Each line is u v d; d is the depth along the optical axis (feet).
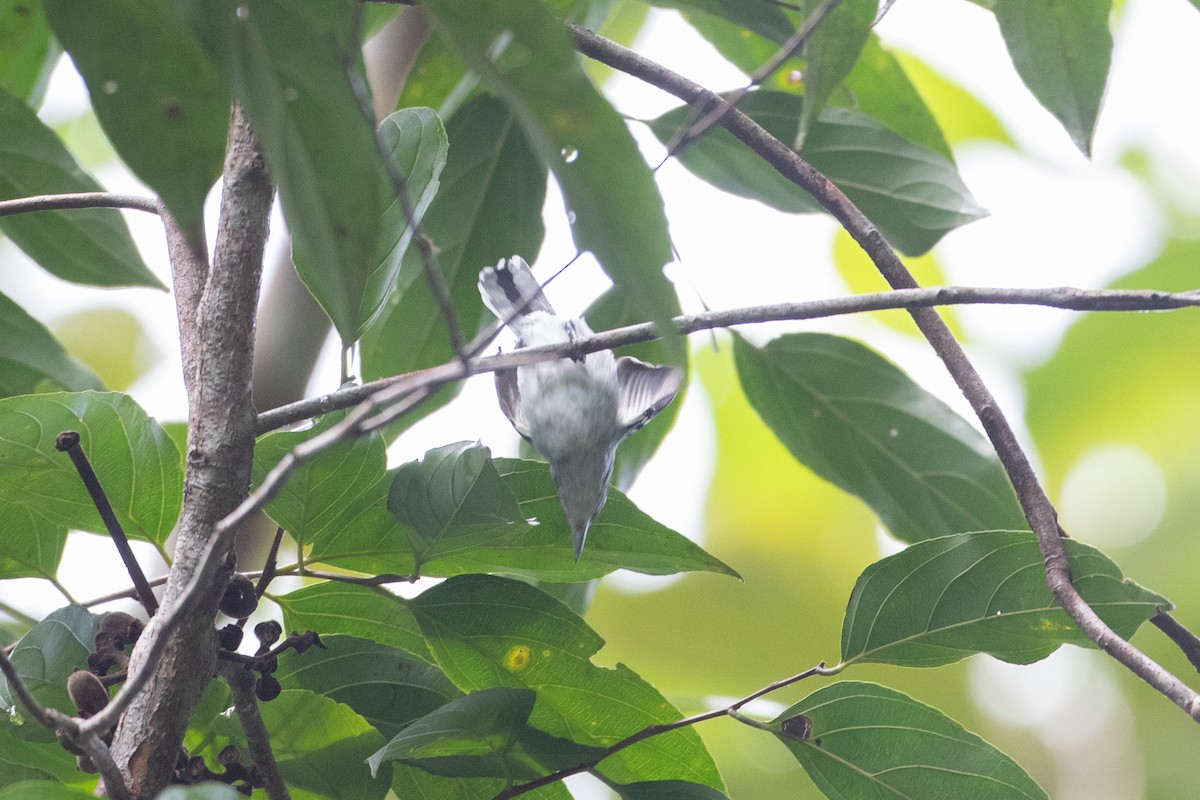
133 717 13.73
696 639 37.55
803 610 39.81
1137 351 41.93
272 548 16.60
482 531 16.43
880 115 26.96
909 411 24.47
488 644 17.92
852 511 41.32
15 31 24.88
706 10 23.63
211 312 14.43
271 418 14.85
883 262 18.22
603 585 37.32
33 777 15.38
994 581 17.15
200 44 9.22
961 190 23.31
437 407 24.30
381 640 18.37
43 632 15.58
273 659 15.92
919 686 41.86
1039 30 19.75
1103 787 41.45
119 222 24.35
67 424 15.71
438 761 17.17
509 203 24.56
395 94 26.14
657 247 9.94
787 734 17.52
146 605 14.89
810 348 24.63
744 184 23.86
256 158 14.60
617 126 9.61
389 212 16.22
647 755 18.28
